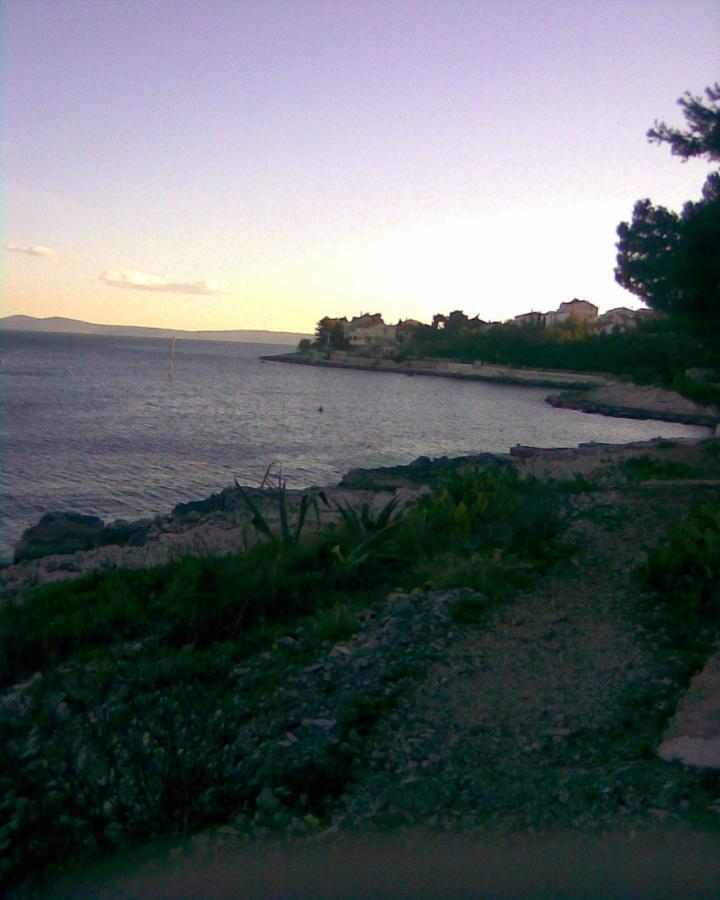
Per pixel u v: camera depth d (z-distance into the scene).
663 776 4.57
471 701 5.77
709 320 16.73
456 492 13.91
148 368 118.56
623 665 6.41
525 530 10.76
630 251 17.22
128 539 17.14
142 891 3.63
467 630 7.36
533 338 117.44
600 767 4.75
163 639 7.51
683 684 5.98
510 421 57.94
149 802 4.03
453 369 116.94
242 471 31.22
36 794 3.98
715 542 8.59
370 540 9.98
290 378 108.44
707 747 4.82
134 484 27.91
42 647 7.39
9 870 3.73
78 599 9.09
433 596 8.26
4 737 4.21
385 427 50.41
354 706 5.61
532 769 4.76
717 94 16.66
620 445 28.44
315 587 8.83
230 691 5.64
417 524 10.95
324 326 180.62
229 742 4.41
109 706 4.88
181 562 9.95
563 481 16.17
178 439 40.19
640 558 9.98
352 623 7.46
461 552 10.13
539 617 7.75
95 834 3.88
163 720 4.19
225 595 8.14
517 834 4.05
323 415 57.09
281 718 5.37
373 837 4.03
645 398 70.00
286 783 4.60
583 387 86.56
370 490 20.58
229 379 101.62
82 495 25.86
